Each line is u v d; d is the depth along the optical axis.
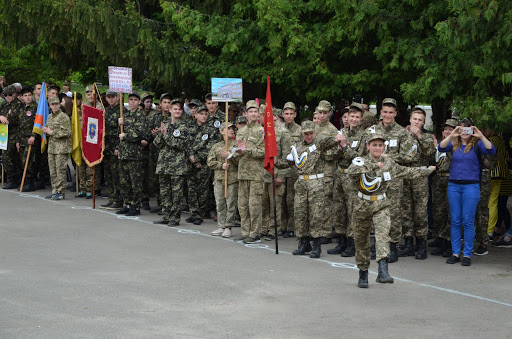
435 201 9.84
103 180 14.86
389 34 11.87
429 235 11.10
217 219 11.48
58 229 10.88
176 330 6.14
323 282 7.99
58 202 13.55
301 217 9.37
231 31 14.09
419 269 8.81
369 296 7.42
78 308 6.76
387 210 7.76
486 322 6.54
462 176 9.02
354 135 10.01
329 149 9.11
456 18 9.36
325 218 9.77
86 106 12.83
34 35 15.12
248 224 10.30
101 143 12.79
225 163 10.36
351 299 7.29
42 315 6.50
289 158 9.34
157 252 9.43
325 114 9.76
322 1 12.58
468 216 9.03
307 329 6.24
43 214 12.17
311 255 9.30
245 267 8.66
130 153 12.15
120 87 12.18
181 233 10.81
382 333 6.16
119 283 7.76
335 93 13.76
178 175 11.33
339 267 8.78
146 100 13.82
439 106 13.38
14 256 8.99
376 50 11.95
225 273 8.32
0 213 12.16
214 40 13.82
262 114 10.99
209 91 14.76
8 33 15.01
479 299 7.38
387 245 7.77
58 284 7.66
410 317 6.67
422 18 11.52
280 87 15.34
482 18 9.23
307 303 7.10
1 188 15.27
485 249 9.86
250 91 15.87
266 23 13.01
